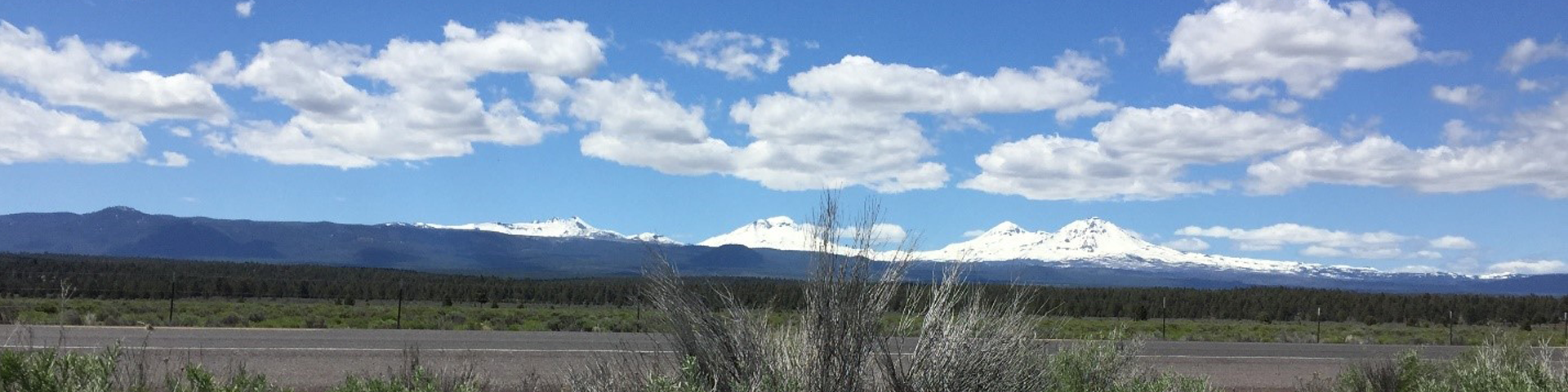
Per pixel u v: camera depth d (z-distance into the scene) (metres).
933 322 9.33
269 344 20.19
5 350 8.59
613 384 9.95
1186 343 30.62
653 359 10.44
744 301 9.85
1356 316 78.25
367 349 19.67
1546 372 13.01
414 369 11.33
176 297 65.56
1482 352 14.21
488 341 22.75
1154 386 12.85
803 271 8.99
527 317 42.78
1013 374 9.47
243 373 10.68
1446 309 80.50
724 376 9.16
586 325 33.50
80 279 67.88
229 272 105.94
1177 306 77.19
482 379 14.17
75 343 18.36
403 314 41.66
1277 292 92.75
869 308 8.83
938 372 9.10
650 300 9.68
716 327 9.40
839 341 8.65
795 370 8.89
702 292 9.74
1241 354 26.45
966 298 9.55
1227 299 83.19
